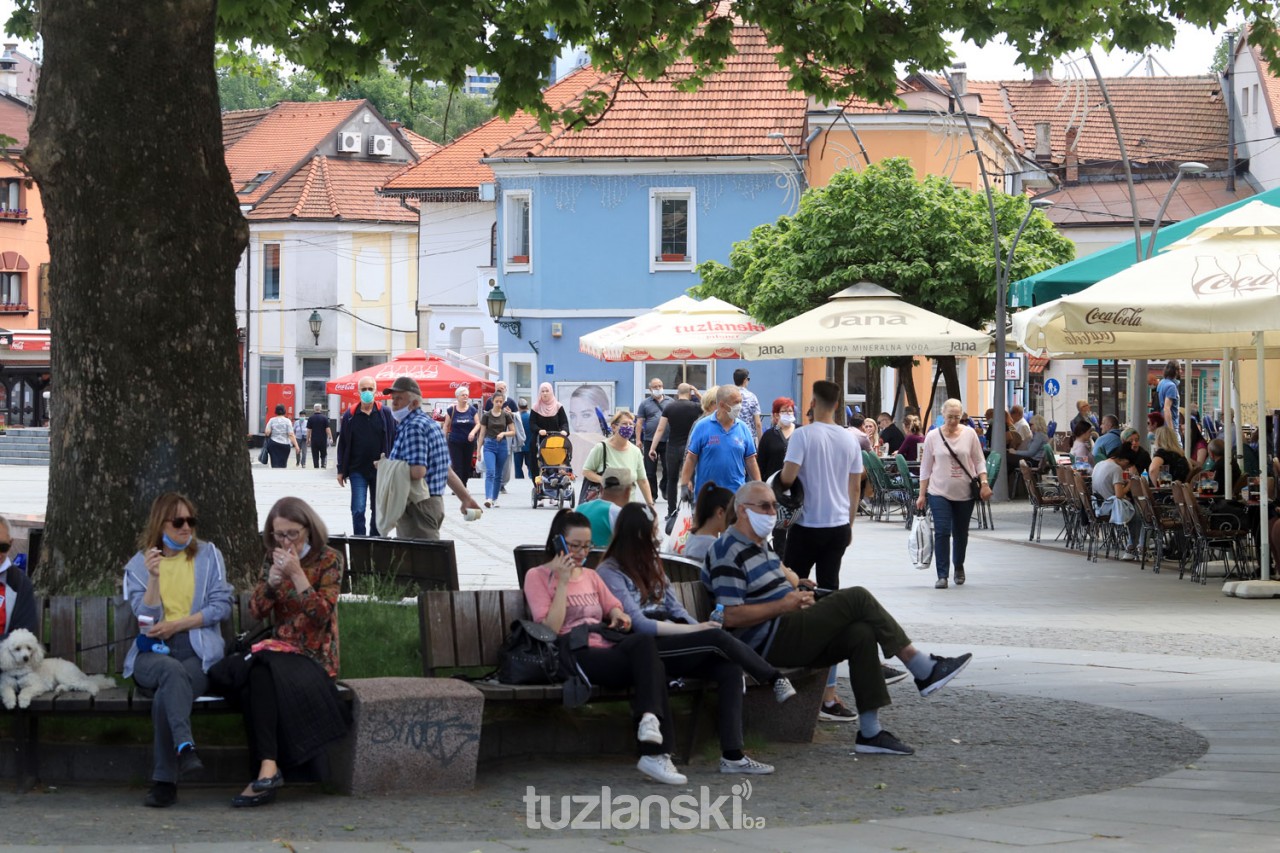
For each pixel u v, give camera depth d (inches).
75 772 352.8
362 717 340.8
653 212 1855.3
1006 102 2578.7
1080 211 2444.6
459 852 284.7
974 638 594.9
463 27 545.3
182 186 397.1
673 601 389.4
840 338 1131.9
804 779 362.3
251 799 330.6
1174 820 308.7
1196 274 669.9
